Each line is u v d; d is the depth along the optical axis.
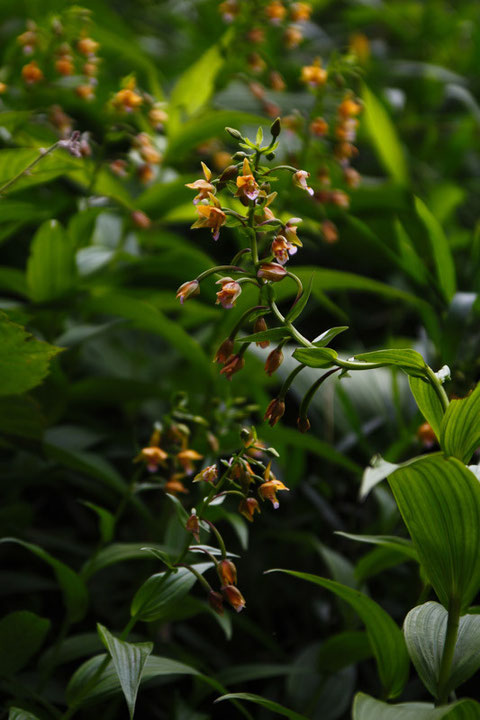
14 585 2.05
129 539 2.19
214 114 2.17
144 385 2.08
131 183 2.47
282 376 2.18
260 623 2.15
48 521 2.24
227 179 1.74
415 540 1.78
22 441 2.03
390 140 2.64
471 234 2.80
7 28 2.85
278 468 2.18
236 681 1.97
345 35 4.11
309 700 2.01
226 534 2.18
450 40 4.02
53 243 2.02
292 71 3.14
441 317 2.20
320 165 2.12
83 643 1.94
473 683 2.09
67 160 1.91
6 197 2.03
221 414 2.02
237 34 2.20
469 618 1.81
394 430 2.20
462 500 1.75
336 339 2.85
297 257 2.95
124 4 3.62
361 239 2.56
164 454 1.90
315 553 2.18
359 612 1.83
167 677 1.98
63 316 2.10
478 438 1.76
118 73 3.06
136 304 2.03
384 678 1.86
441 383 1.77
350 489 2.33
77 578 1.88
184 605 1.93
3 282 2.11
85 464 1.99
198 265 2.13
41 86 2.09
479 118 3.20
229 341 1.75
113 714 1.97
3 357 1.86
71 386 2.08
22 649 1.88
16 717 1.80
